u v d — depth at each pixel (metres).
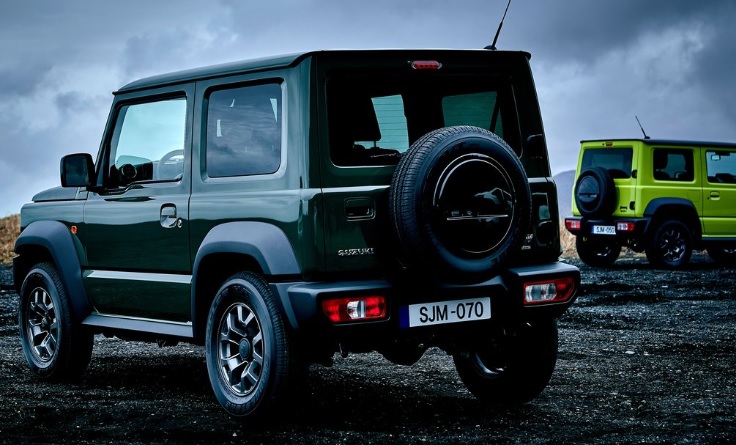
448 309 5.01
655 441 4.65
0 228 26.00
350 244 4.83
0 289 14.00
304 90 4.90
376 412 5.41
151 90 5.96
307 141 4.86
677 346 8.01
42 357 6.71
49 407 5.54
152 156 5.91
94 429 4.96
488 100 5.42
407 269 4.90
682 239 16.78
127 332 6.13
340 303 4.68
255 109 5.20
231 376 5.19
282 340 4.84
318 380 6.48
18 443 4.65
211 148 5.45
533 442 4.64
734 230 17.44
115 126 6.29
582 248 17.42
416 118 5.20
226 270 5.43
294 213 4.82
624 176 16.84
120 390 6.18
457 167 4.72
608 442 4.63
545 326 5.45
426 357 7.47
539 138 5.47
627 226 16.47
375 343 5.00
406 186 4.72
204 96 5.53
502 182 4.86
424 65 5.18
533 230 5.32
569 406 5.56
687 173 17.08
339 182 4.88
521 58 5.54
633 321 9.77
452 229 4.73
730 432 4.84
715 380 6.41
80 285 6.41
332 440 4.70
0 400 5.79
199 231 5.41
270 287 4.90
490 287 5.09
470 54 5.36
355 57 5.04
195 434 4.84
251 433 4.86
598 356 7.49
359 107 5.02
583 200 17.09
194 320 5.47
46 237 6.58
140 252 5.89
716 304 11.29
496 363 5.76
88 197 6.41
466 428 4.98
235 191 5.23
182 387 6.29
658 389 6.08
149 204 5.81
